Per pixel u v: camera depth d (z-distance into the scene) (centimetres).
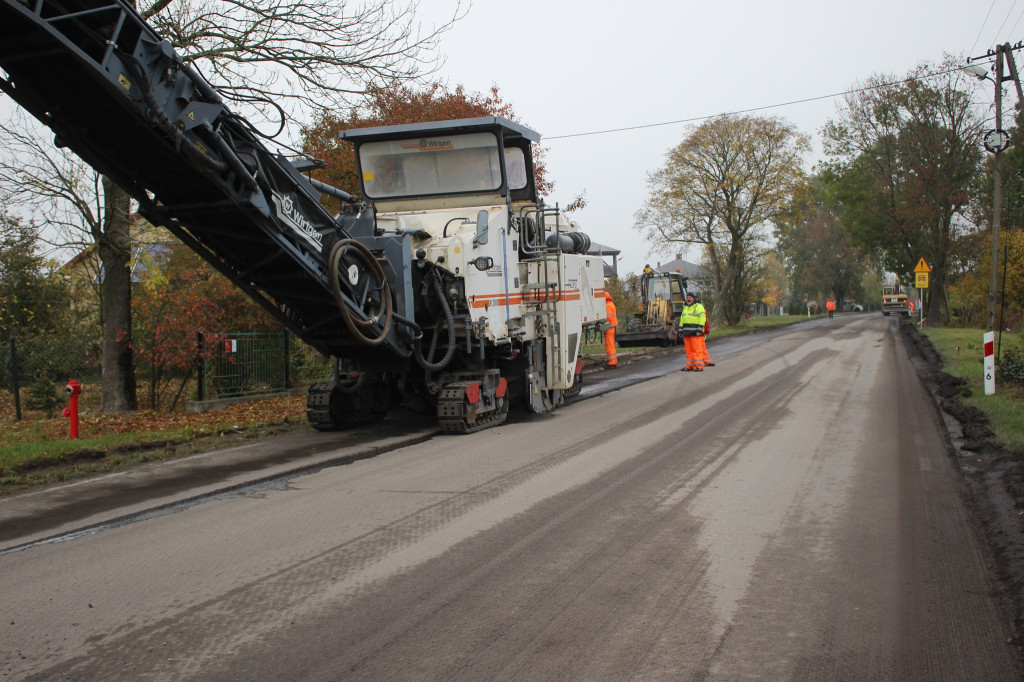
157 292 1531
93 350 1859
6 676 361
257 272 923
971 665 358
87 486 770
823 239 8725
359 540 561
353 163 1656
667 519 601
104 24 618
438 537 565
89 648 391
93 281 1720
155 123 654
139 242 1458
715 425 1045
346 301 920
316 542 559
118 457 918
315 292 930
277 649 384
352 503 670
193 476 806
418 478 766
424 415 1251
